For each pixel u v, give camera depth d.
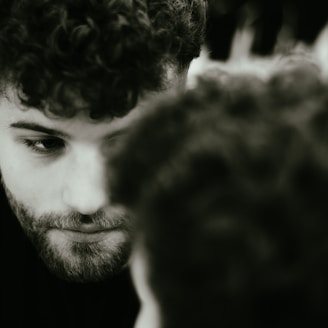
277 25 3.36
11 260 1.92
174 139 0.93
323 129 0.87
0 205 1.92
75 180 1.66
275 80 1.01
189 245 0.85
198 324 0.87
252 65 1.63
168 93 1.63
